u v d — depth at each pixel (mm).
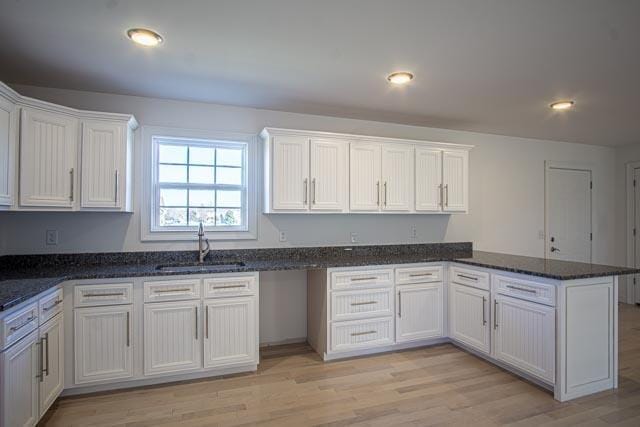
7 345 1755
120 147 2803
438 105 3340
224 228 3381
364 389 2627
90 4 1767
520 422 2209
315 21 1927
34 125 2449
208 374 2828
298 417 2264
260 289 3525
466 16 1866
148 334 2623
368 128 3904
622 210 5340
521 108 3432
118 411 2326
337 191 3402
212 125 3350
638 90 2930
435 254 3984
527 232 4742
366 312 3223
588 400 2461
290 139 3273
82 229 3018
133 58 2383
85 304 2494
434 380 2770
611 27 1956
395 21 1920
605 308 2613
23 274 2502
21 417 1886
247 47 2229
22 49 2256
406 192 3656
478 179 4461
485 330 3057
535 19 1887
